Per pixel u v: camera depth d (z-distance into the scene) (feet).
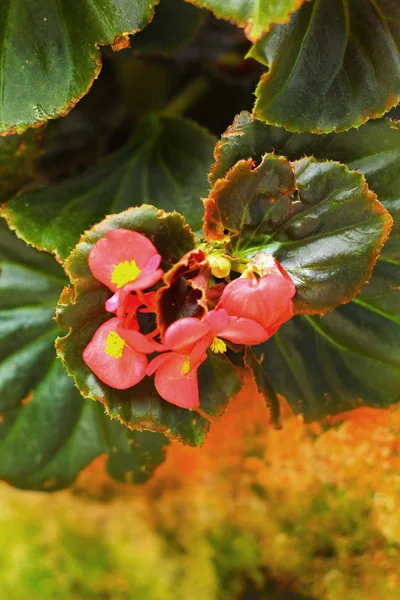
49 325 1.85
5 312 1.85
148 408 1.63
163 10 1.80
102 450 1.87
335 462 1.89
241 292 1.53
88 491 2.04
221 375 1.66
